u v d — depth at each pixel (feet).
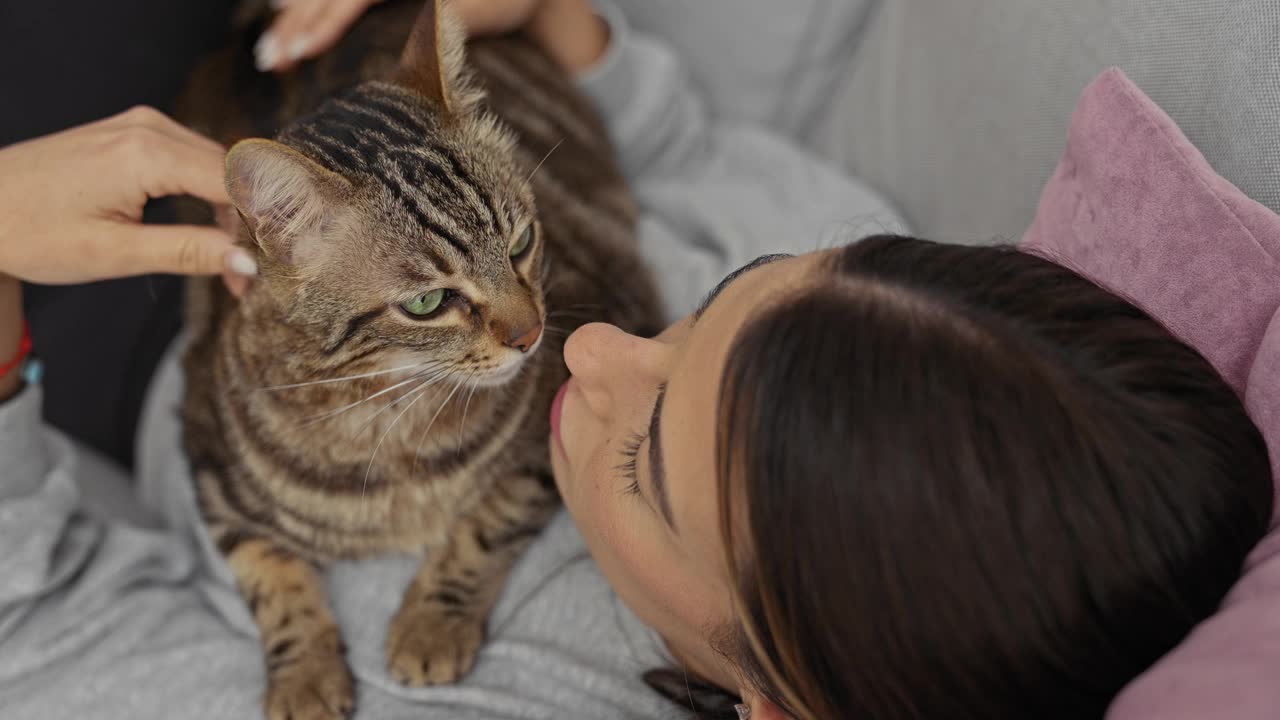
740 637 2.74
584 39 6.31
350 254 3.85
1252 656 2.03
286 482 4.48
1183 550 2.17
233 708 4.17
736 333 2.59
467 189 4.06
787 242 5.78
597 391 3.38
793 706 2.59
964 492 2.10
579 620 4.43
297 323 3.97
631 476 3.11
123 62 6.07
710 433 2.58
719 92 6.86
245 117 5.47
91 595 4.39
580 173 5.83
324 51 5.49
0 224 3.69
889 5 6.03
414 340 4.15
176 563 4.86
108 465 5.70
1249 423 2.37
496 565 4.73
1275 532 2.44
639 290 5.66
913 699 2.28
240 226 3.79
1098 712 2.30
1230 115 3.58
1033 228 3.91
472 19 5.70
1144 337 2.29
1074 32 4.47
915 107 5.84
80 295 5.70
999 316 2.26
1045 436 2.10
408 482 4.51
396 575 4.79
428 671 4.24
